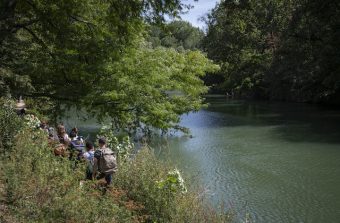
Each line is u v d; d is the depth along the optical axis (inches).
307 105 1900.8
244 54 2428.6
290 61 1732.3
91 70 419.8
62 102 450.0
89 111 446.3
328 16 1443.2
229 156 869.2
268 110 1769.2
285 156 863.7
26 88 428.8
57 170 287.7
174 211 328.5
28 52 437.4
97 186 316.5
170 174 343.3
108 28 451.8
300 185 662.5
